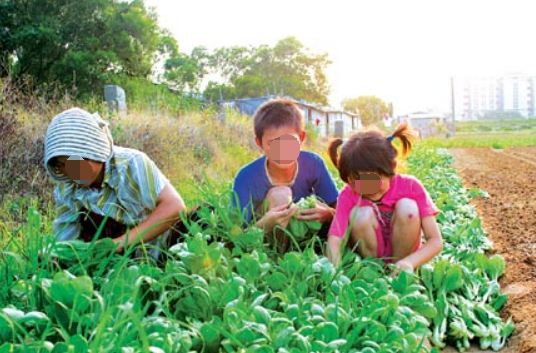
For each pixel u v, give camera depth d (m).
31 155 5.92
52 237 2.73
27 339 1.97
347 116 58.31
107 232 3.25
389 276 2.90
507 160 14.28
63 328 1.95
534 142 24.38
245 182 3.55
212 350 2.11
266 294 2.34
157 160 7.60
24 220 4.83
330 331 2.13
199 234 2.61
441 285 3.01
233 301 2.22
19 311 1.96
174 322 2.16
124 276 2.38
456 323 2.76
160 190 3.12
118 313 2.02
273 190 3.46
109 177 3.06
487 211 6.05
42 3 27.06
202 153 9.40
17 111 6.48
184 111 12.23
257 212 3.58
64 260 2.69
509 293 3.28
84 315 2.04
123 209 3.09
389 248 3.20
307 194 3.66
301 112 3.48
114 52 28.23
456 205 5.62
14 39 24.97
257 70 89.25
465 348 2.75
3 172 5.51
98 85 25.98
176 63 51.66
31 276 2.46
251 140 12.62
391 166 3.02
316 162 3.63
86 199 3.10
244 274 2.64
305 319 2.25
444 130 35.03
